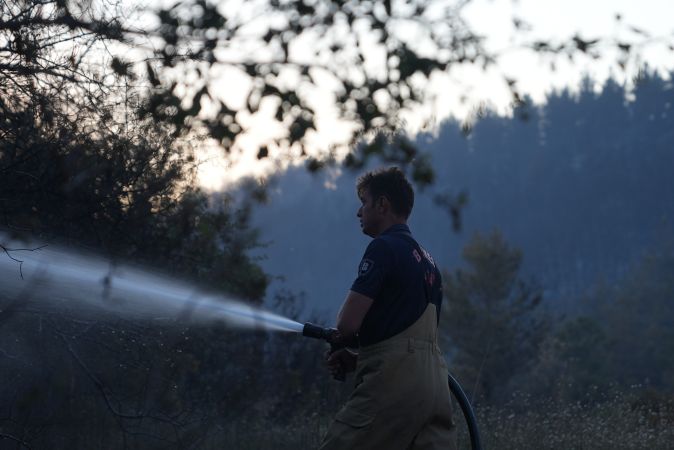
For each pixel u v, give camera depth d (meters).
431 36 5.08
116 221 8.40
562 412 11.55
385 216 5.84
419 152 5.02
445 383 5.64
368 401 5.45
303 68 5.15
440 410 5.57
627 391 15.35
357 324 5.41
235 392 10.05
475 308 55.53
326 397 12.06
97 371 8.03
